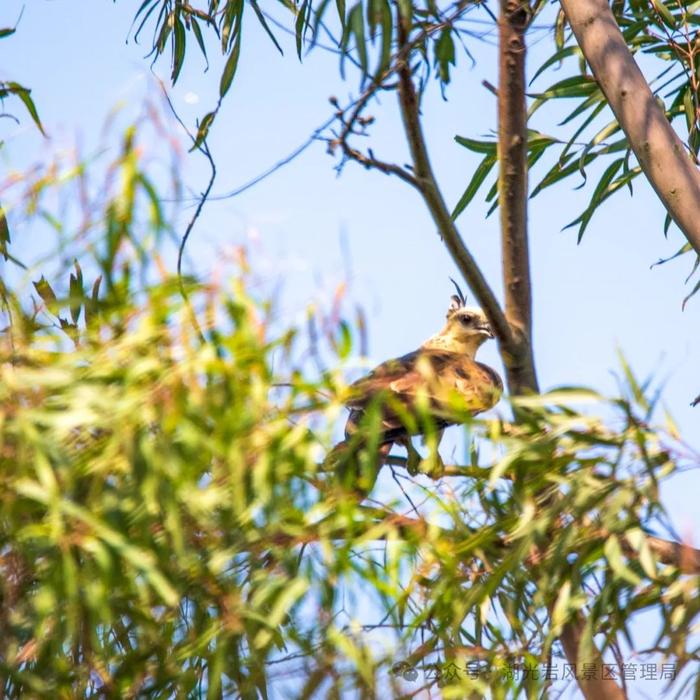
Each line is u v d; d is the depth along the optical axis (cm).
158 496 884
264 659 958
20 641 948
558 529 1045
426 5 1120
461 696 975
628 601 991
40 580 928
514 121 1202
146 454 870
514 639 1033
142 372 884
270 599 948
